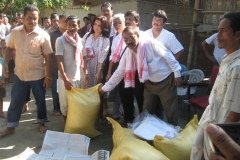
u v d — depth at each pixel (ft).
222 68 7.30
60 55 13.92
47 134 11.69
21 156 11.07
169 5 32.81
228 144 2.50
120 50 14.29
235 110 6.81
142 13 30.35
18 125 15.40
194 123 11.25
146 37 12.26
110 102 17.25
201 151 7.57
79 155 10.90
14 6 33.17
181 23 34.30
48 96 21.34
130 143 9.82
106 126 15.46
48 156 10.85
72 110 13.47
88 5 36.99
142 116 11.96
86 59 15.40
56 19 19.17
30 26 13.50
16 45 13.79
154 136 10.41
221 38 7.07
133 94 14.49
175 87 12.35
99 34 15.38
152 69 12.16
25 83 14.10
